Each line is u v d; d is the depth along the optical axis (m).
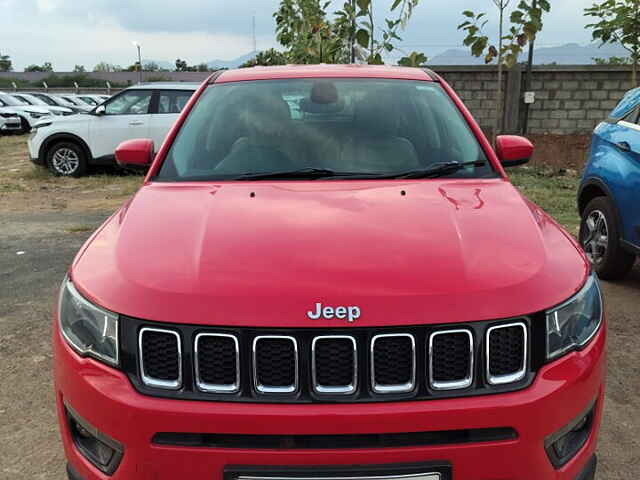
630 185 4.50
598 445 2.85
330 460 1.75
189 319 1.81
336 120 3.12
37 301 4.68
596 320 2.09
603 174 4.83
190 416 1.76
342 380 1.80
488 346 1.82
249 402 1.78
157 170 2.89
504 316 1.83
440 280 1.89
